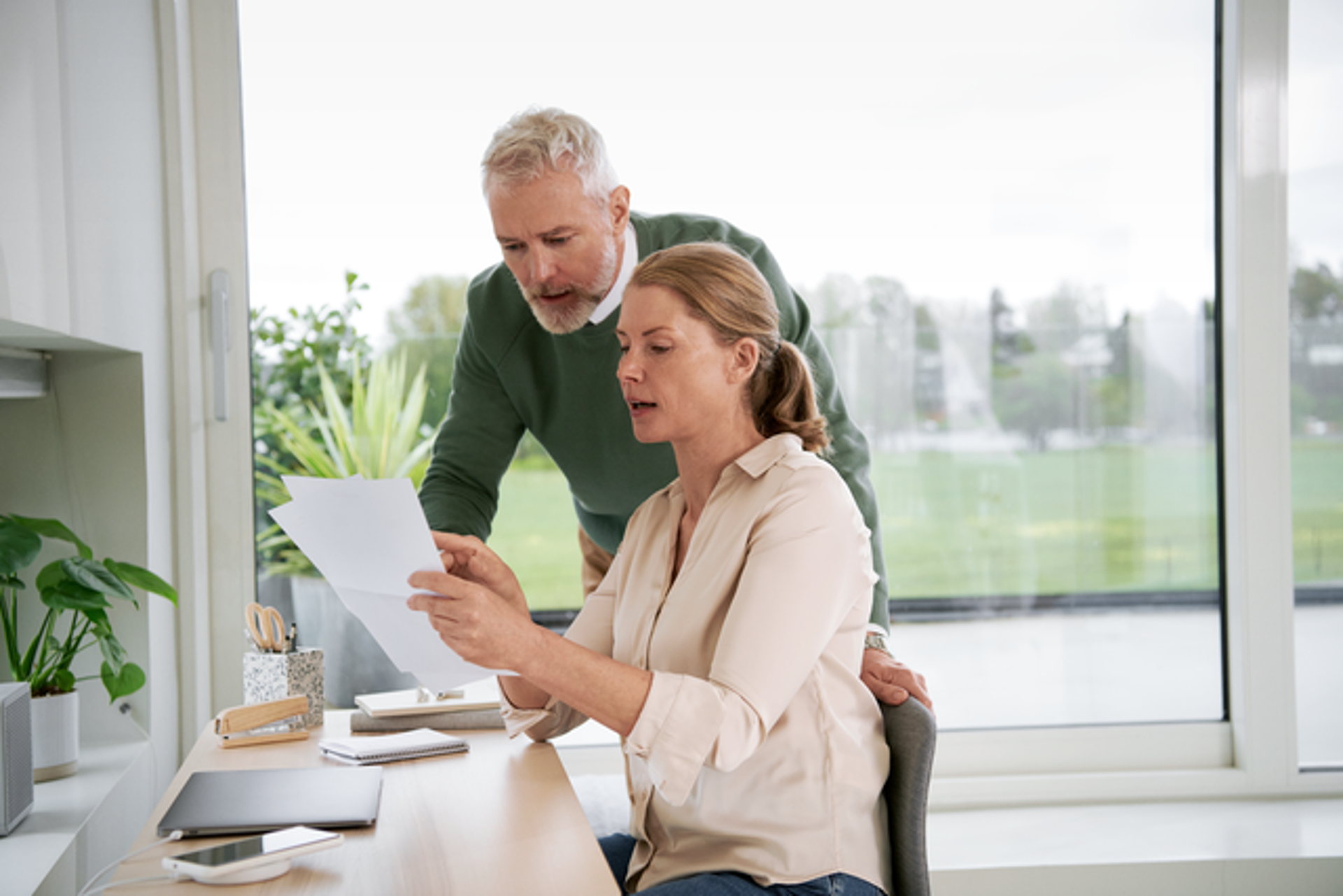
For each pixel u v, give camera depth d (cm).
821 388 187
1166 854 212
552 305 179
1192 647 253
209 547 220
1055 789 243
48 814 149
